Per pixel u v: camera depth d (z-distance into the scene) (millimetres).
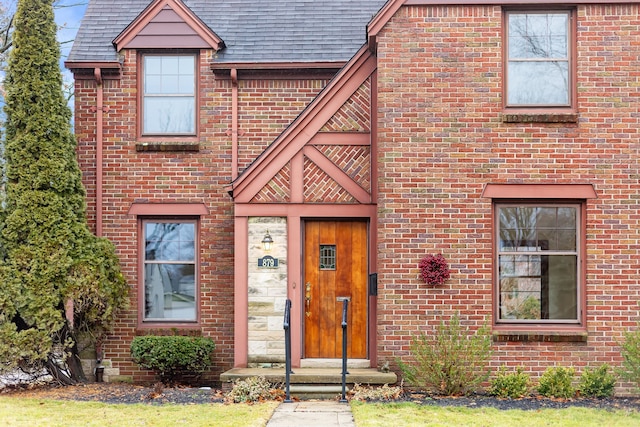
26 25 11273
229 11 13750
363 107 11258
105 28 13273
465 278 10445
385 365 10391
